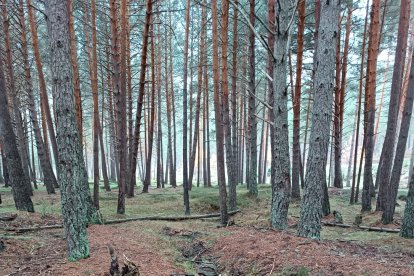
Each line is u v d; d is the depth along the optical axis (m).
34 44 13.93
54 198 14.17
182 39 23.56
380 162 17.77
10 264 5.45
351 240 8.08
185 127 11.95
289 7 7.80
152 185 27.23
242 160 27.66
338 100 14.95
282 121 7.71
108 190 19.02
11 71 14.55
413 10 17.88
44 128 18.98
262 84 24.41
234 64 14.09
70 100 5.09
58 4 4.92
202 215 11.86
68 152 5.21
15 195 9.98
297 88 12.20
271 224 8.09
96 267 5.07
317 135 6.72
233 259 6.00
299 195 14.91
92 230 8.08
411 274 4.39
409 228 8.00
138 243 7.14
